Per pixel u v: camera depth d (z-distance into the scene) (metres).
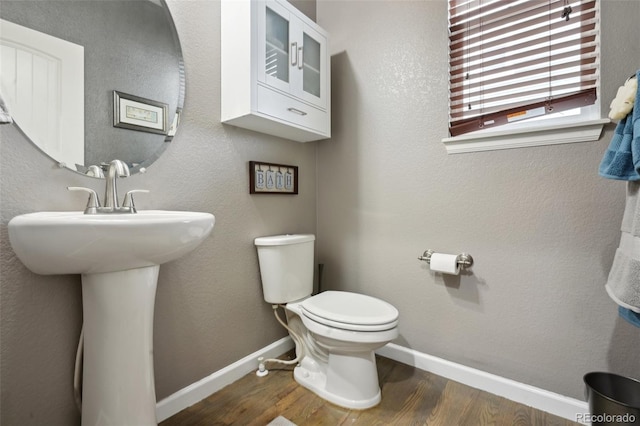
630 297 0.89
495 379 1.42
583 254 1.24
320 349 1.50
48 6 0.97
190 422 1.23
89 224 0.75
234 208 1.53
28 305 0.94
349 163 1.90
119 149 1.12
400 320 1.72
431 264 1.49
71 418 1.03
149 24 1.21
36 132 0.94
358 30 1.84
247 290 1.61
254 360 1.63
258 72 1.35
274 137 1.75
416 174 1.65
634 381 1.13
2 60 0.89
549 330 1.31
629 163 0.93
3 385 0.90
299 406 1.33
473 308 1.49
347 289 1.92
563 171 1.27
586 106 1.26
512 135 1.36
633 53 1.14
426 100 1.61
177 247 0.94
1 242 0.89
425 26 1.60
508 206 1.39
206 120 1.40
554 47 1.30
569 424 1.22
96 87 1.07
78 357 1.00
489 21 1.45
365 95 1.82
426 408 1.32
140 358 0.98
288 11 1.50
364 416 1.26
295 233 1.89
